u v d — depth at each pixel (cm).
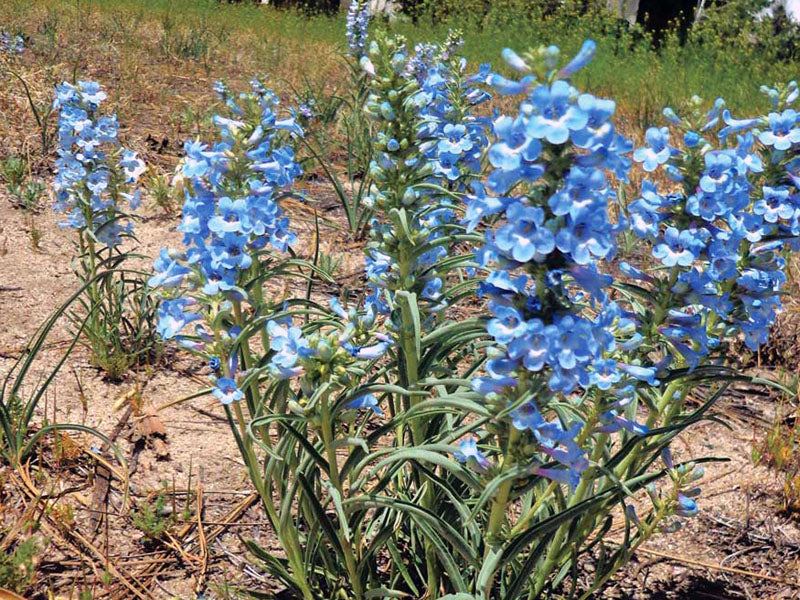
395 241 34
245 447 34
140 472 45
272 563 36
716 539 46
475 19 244
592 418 31
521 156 23
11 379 51
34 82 101
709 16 237
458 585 31
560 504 33
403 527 40
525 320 24
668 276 34
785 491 48
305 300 33
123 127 94
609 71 181
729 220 32
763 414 56
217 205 32
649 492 36
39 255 67
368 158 87
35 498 42
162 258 32
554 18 243
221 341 32
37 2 173
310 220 79
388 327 34
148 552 40
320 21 239
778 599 42
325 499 38
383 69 35
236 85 125
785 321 65
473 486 28
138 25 167
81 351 55
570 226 22
